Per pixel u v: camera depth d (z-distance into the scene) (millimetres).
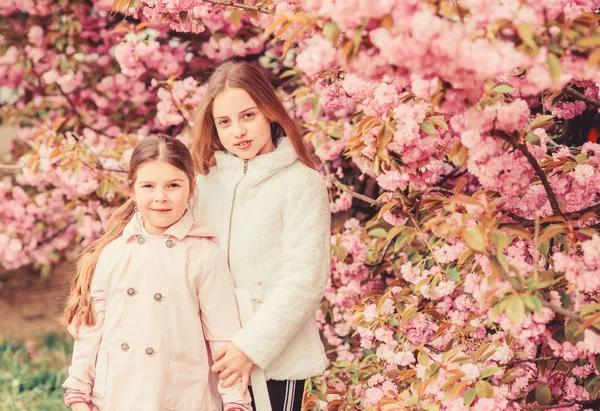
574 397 2465
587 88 2727
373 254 3424
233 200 2469
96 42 5098
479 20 1741
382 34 1675
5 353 5344
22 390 4785
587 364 2432
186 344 2312
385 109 2248
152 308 2303
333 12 1698
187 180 2367
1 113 5387
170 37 4699
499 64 1657
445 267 2855
